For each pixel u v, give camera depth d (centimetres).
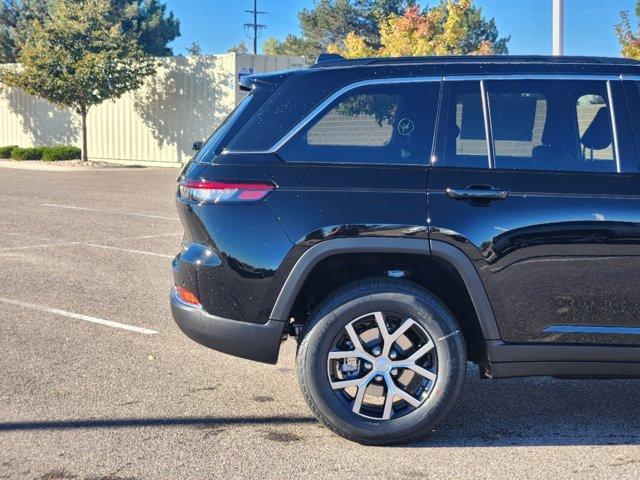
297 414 502
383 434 445
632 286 437
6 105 3534
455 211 435
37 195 1852
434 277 466
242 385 555
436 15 2406
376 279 449
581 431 479
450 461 431
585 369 447
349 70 461
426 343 446
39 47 2791
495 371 447
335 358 446
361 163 446
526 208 434
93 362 598
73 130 3316
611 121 452
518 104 455
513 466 425
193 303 461
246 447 448
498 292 438
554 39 1185
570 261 435
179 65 2916
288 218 439
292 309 475
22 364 589
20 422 478
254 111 459
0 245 1124
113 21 5297
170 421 485
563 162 447
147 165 3072
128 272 942
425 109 454
